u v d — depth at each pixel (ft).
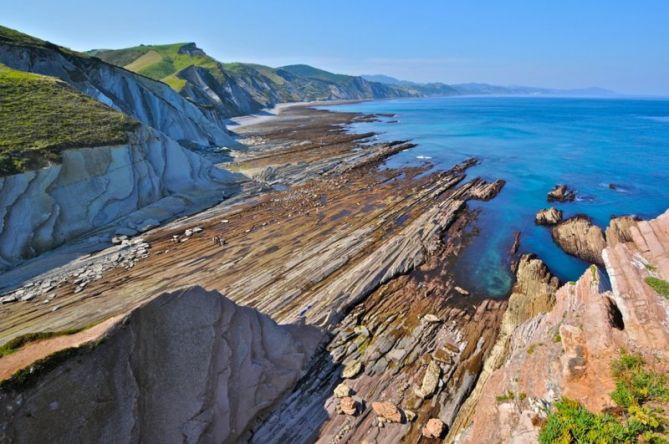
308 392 46.65
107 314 61.26
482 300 67.10
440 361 52.03
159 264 77.10
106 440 29.71
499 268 78.33
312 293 67.46
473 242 89.81
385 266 75.82
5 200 74.64
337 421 42.98
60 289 67.82
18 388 26.27
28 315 60.70
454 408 44.96
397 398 46.29
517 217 104.58
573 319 43.70
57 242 81.56
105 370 30.86
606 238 87.04
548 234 94.38
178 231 93.04
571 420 31.55
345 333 57.77
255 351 44.52
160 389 34.22
